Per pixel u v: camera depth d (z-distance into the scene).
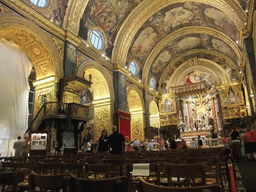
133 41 23.53
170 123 30.52
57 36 14.12
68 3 14.86
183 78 32.25
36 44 13.07
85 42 17.16
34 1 13.07
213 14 21.70
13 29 11.74
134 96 25.23
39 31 12.69
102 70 18.70
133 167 3.64
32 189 2.71
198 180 5.63
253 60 14.91
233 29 20.95
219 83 29.03
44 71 13.95
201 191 1.65
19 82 13.38
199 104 31.89
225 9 17.73
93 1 16.97
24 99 13.58
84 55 16.86
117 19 20.52
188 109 32.06
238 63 26.31
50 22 13.52
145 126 25.44
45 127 12.18
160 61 30.55
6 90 12.59
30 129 12.24
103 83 19.31
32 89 18.00
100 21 19.05
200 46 30.00
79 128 13.37
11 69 13.04
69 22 14.96
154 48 26.91
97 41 19.22
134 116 25.69
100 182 2.08
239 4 15.66
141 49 25.55
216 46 27.92
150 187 1.80
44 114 11.92
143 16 21.38
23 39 12.82
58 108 12.15
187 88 27.20
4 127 12.25
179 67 32.16
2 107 12.27
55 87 13.17
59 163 4.21
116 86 20.20
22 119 13.29
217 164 3.87
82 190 2.12
